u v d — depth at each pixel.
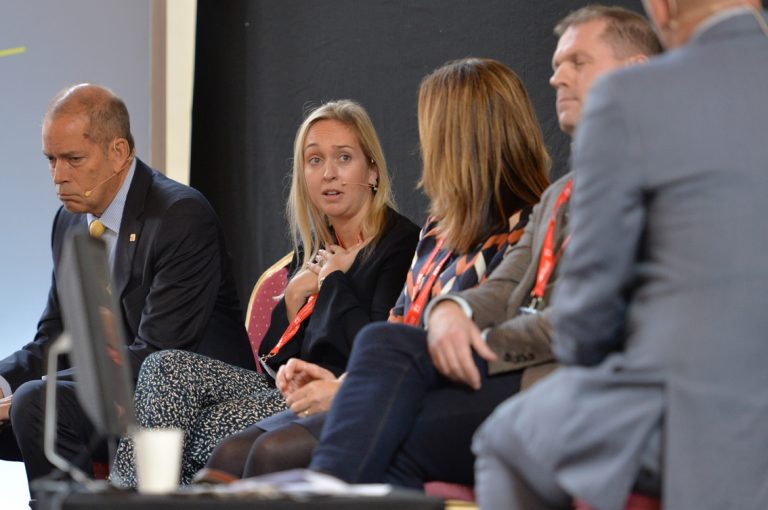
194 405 8.97
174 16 13.52
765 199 4.64
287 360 9.29
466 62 7.86
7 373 10.45
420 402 6.47
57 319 10.84
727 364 4.59
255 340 10.67
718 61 4.80
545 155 7.83
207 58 13.57
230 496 4.54
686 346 4.63
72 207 10.41
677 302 4.68
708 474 4.57
